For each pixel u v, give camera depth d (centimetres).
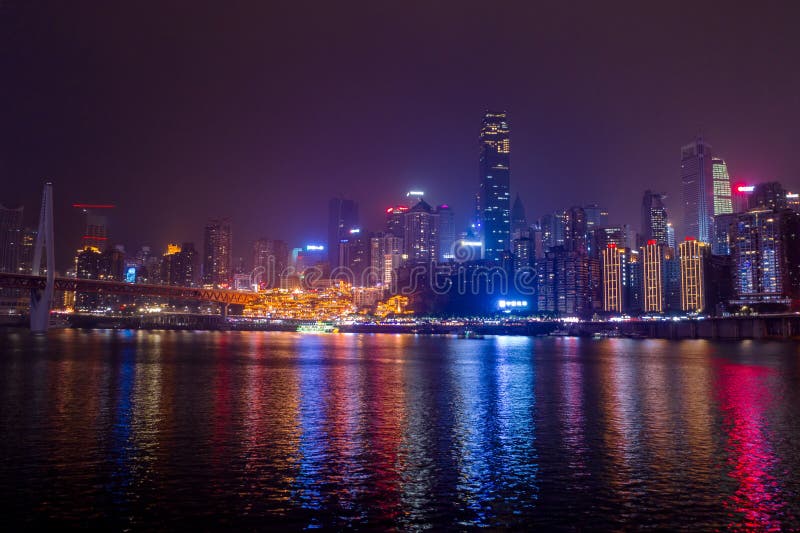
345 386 9300
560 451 4956
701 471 4378
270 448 4962
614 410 7094
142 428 5725
